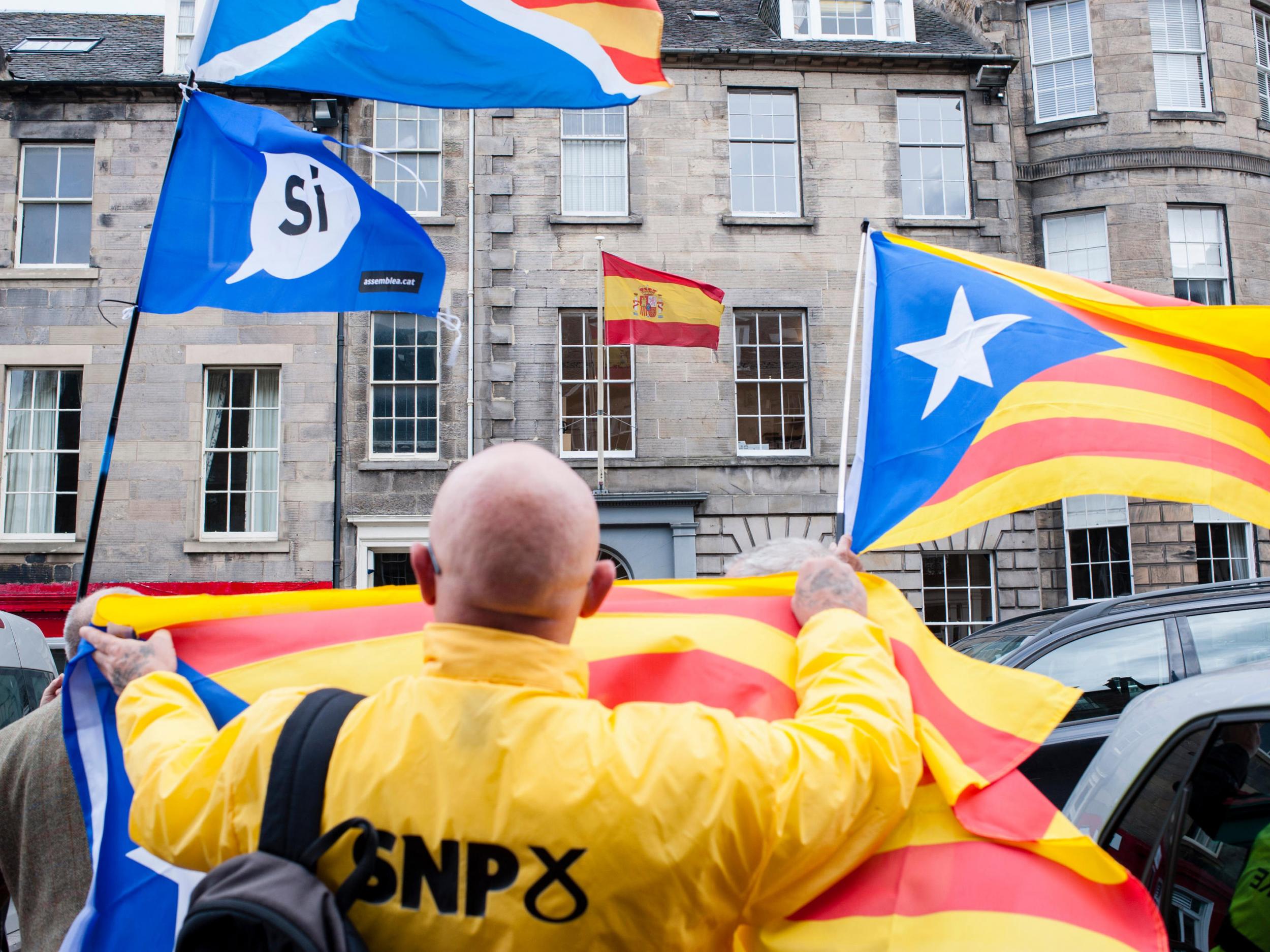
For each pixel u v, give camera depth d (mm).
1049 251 15438
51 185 13945
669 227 14281
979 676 1839
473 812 1260
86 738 2039
